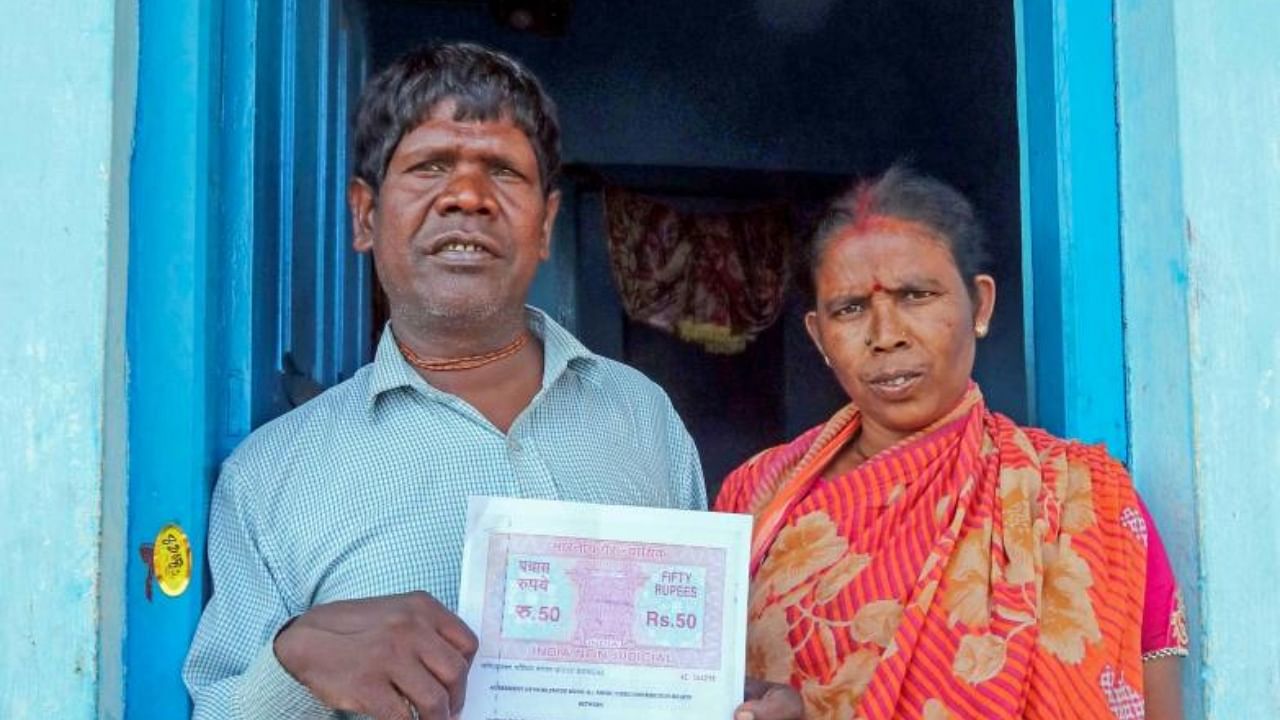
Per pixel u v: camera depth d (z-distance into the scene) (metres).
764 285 4.29
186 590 1.55
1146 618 1.55
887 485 1.58
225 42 1.71
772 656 1.56
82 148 1.52
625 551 1.35
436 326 1.54
